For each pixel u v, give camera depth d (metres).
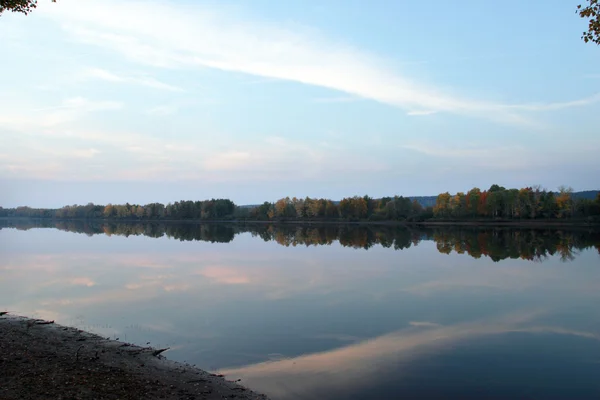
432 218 122.69
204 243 54.94
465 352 12.29
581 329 14.74
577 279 25.42
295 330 14.50
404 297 19.98
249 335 13.91
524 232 75.94
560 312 17.22
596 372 10.81
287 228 111.62
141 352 12.01
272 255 39.69
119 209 189.75
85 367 10.26
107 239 62.44
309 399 9.19
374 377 10.41
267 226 127.44
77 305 18.27
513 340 13.45
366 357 11.84
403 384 10.01
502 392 9.64
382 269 29.77
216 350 12.39
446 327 14.95
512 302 19.05
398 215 128.88
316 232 88.00
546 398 9.34
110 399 8.35
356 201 142.25
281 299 19.47
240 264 32.69
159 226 128.50
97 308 17.70
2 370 9.53
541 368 11.05
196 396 8.99
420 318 16.16
